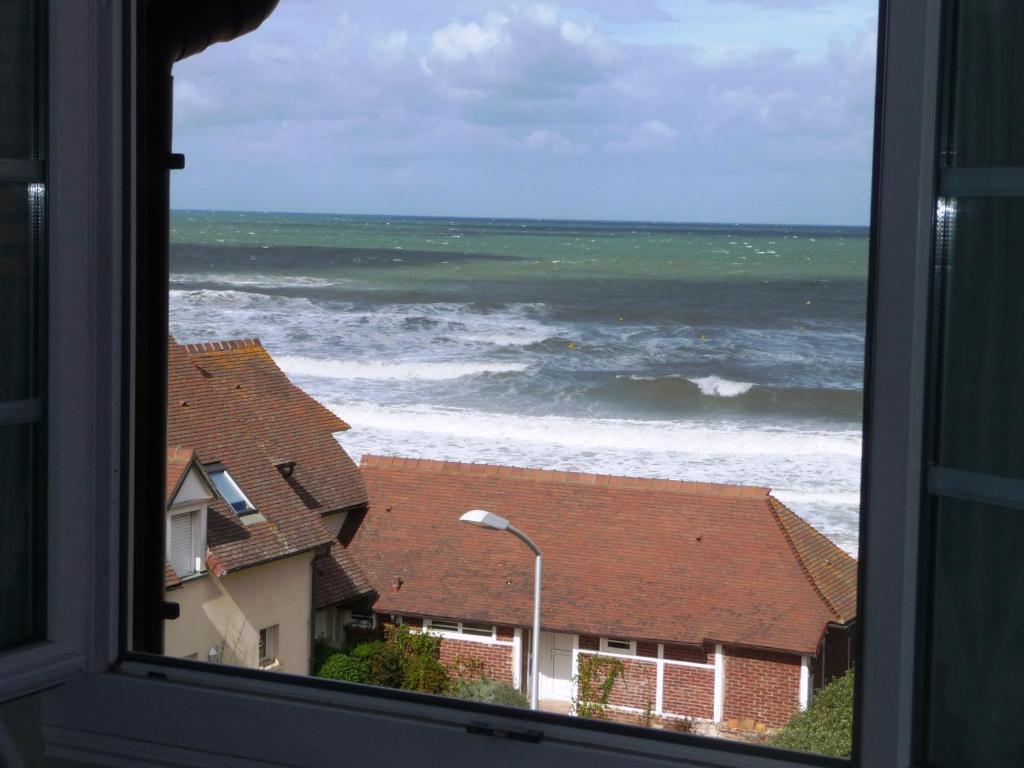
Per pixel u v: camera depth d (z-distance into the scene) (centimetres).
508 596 1526
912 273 77
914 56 76
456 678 1529
